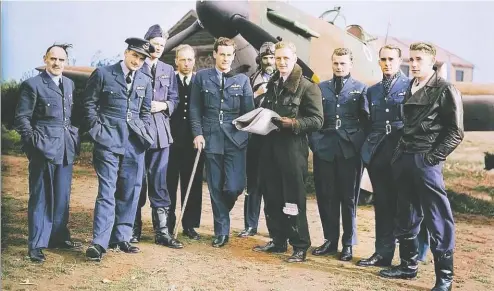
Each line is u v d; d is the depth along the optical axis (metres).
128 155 4.46
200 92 4.83
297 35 5.95
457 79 5.43
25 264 4.26
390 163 4.21
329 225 4.69
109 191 4.35
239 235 5.08
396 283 4.14
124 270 4.20
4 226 4.93
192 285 3.98
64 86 4.45
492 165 5.36
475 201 5.34
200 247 4.74
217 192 4.82
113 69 4.42
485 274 4.41
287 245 4.87
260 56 5.18
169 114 4.73
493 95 5.36
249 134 4.84
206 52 6.07
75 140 4.52
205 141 4.81
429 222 3.95
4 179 5.23
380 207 4.43
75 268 4.21
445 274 3.92
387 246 4.45
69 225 5.05
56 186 4.46
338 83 4.62
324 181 4.63
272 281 4.10
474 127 5.39
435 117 3.91
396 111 4.30
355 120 4.57
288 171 4.36
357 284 4.09
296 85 4.33
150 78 4.56
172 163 4.91
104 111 4.41
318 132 4.66
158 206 4.73
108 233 4.34
